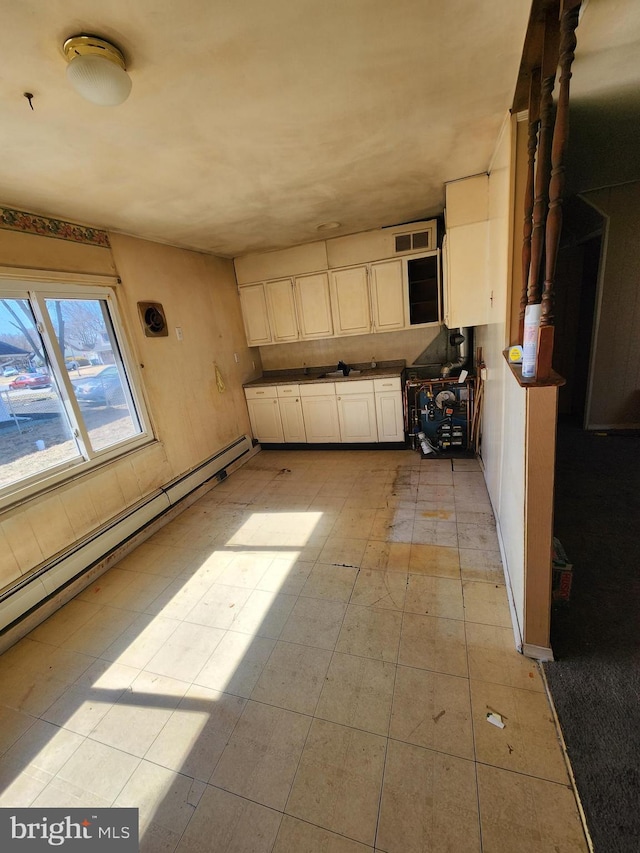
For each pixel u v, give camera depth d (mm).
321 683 1593
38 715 1619
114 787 1315
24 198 2137
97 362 2777
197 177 2154
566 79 1108
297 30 1160
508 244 1979
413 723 1387
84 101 1370
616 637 1631
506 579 2049
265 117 1636
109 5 993
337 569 2318
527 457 1412
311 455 4504
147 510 2988
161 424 3289
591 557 2139
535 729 1318
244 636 1899
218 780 1294
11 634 2029
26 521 2199
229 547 2727
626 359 3777
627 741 1249
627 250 3486
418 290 4145
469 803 1143
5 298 2219
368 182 2590
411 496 3129
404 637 1764
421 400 3992
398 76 1460
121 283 2941
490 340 2793
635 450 3439
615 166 2795
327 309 4262
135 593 2342
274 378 4832
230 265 4406
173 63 1241
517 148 1825
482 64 1427
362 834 1106
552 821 1081
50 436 2451
